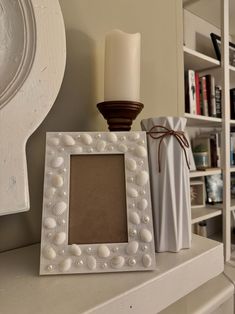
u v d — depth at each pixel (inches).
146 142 17.0
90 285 12.9
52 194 15.0
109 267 14.0
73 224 14.9
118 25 25.2
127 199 15.5
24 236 19.6
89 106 23.0
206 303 15.1
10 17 16.4
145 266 14.1
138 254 14.4
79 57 22.4
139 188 15.7
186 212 17.3
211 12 55.9
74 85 22.1
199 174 46.6
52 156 15.8
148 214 15.2
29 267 15.4
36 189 20.2
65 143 16.1
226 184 49.0
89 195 15.6
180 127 17.6
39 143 20.3
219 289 16.7
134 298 12.6
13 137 15.7
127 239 14.7
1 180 15.1
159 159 17.2
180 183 17.2
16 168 15.6
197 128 59.7
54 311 11.0
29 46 16.6
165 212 16.9
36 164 20.2
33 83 16.6
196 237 19.8
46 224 14.3
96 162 16.3
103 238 14.7
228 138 49.9
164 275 14.0
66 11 21.7
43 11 17.1
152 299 13.4
